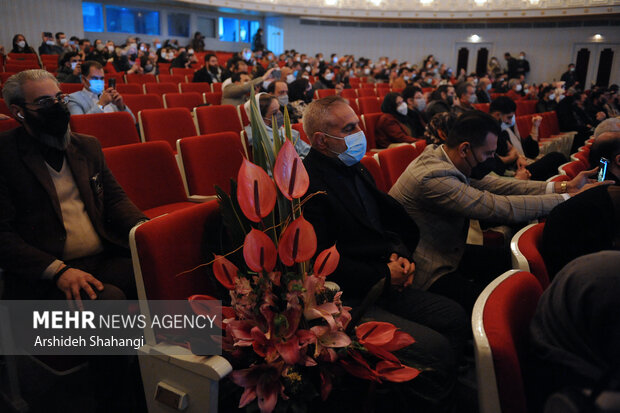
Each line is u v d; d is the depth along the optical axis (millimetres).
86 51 11617
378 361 1102
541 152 5688
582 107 9062
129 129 3533
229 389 1190
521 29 19484
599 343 659
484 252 2158
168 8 17234
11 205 1577
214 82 9055
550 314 738
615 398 607
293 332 935
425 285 1849
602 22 17906
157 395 1127
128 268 1696
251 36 19859
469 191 1827
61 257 1678
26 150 1626
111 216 1840
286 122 1053
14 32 13914
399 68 17781
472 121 1873
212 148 2857
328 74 12211
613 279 665
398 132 5035
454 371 1383
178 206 2492
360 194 1759
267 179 948
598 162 2115
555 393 702
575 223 1303
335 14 19000
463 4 18594
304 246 950
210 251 1277
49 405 1706
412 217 1941
